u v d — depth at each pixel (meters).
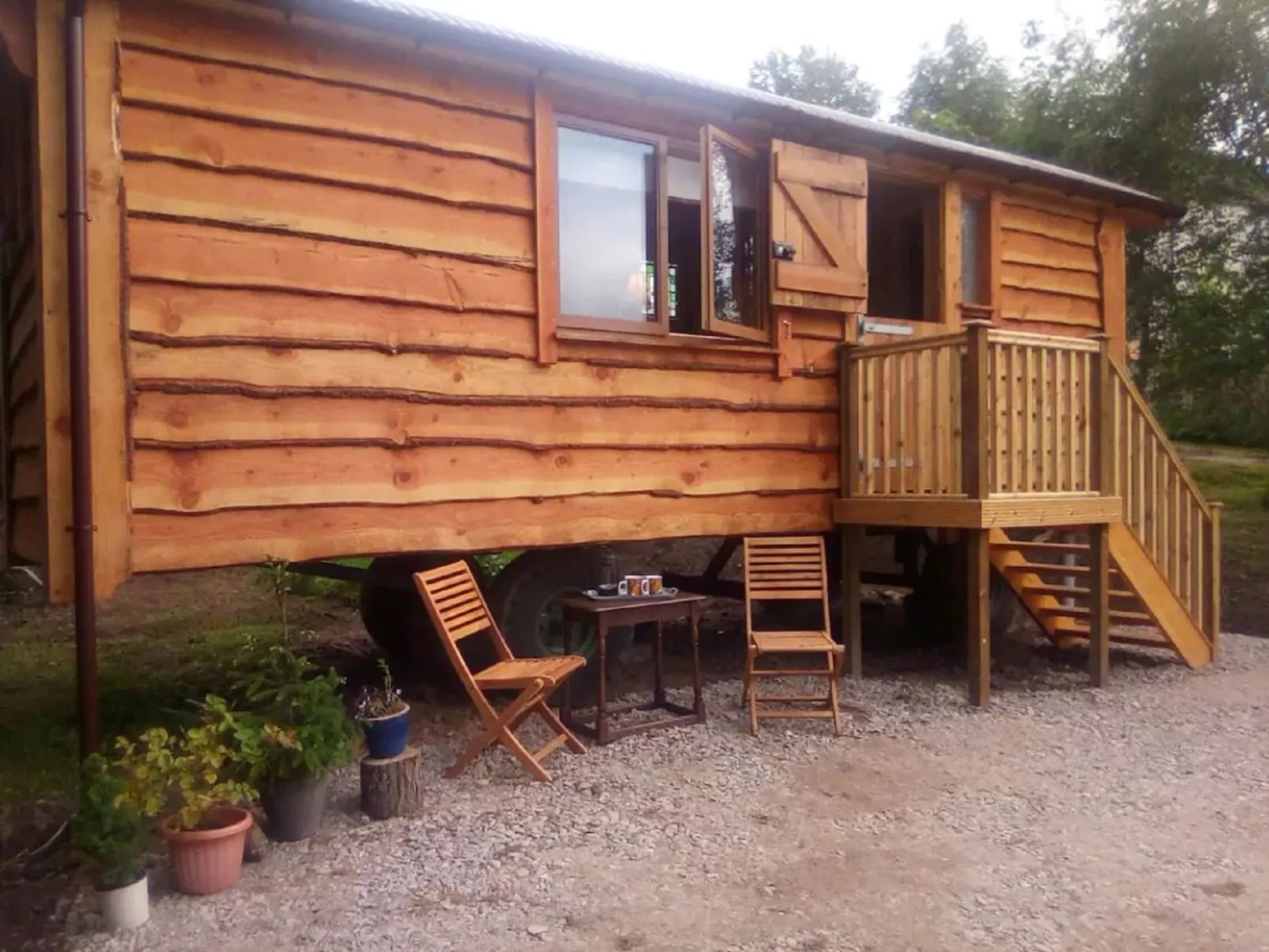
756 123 6.87
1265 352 13.32
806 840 4.15
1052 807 4.53
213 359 4.91
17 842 4.27
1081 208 9.02
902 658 7.97
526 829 4.27
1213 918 3.47
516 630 6.21
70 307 4.45
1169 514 7.49
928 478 6.64
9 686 6.88
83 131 4.50
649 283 6.50
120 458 4.64
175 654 7.86
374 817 4.41
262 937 3.37
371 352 5.37
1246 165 13.56
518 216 5.89
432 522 5.57
